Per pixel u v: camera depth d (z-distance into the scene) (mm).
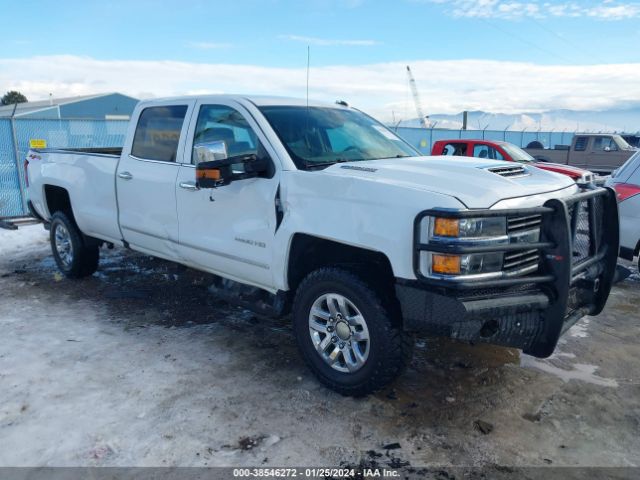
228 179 3676
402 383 3787
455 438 3137
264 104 4230
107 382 3752
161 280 6227
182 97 4727
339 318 3541
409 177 3354
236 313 5168
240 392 3639
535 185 3477
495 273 3078
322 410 3420
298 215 3600
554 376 3926
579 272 3562
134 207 5008
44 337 4543
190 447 3018
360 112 5066
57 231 6305
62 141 13383
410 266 3096
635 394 3678
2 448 2992
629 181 6148
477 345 4453
